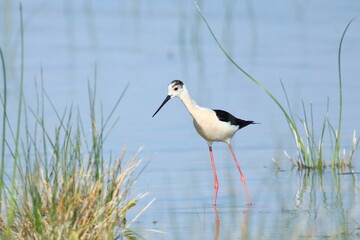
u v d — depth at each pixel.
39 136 14.89
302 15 29.25
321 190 12.12
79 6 31.61
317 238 9.69
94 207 9.75
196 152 14.57
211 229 10.34
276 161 13.98
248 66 22.03
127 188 10.41
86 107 17.30
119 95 18.58
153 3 32.72
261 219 10.73
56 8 31.03
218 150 14.79
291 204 11.40
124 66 22.19
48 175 10.56
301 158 13.94
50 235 9.18
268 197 11.88
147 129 16.02
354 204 11.23
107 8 31.67
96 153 10.83
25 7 29.38
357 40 24.95
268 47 24.78
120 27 28.42
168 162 13.85
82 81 20.06
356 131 15.37
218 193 12.24
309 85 19.31
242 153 14.55
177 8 31.59
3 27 26.66
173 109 17.81
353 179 12.70
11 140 14.65
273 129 15.89
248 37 26.42
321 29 26.92
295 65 21.86
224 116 12.92
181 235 10.10
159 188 12.37
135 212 11.20
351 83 19.39
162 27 28.52
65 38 26.27
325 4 30.94
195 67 22.27
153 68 22.05
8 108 17.09
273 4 31.27
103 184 10.10
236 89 19.34
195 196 12.02
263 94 18.64
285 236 9.85
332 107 17.16
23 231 9.49
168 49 25.02
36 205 9.45
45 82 19.91
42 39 25.91
